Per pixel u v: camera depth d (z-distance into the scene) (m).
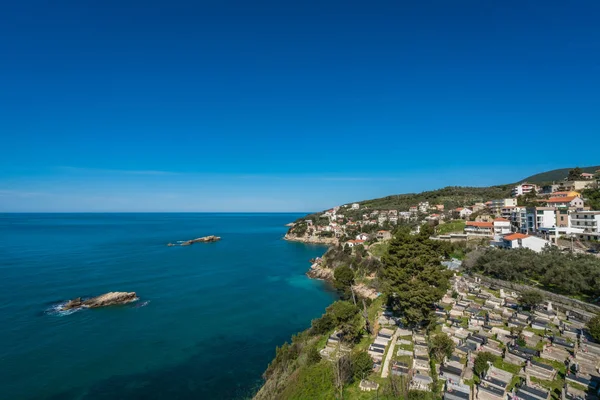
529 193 153.25
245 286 104.94
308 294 96.94
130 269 125.94
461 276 77.25
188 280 111.00
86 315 76.31
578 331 43.91
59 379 50.06
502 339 43.09
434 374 36.09
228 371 53.34
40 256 149.50
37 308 79.81
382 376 38.16
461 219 157.62
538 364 35.53
